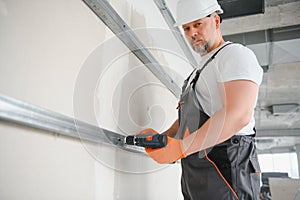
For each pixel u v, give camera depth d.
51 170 0.61
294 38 2.65
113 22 0.93
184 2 1.10
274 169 7.88
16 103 0.51
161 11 1.63
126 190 0.97
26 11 0.58
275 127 6.20
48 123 0.59
